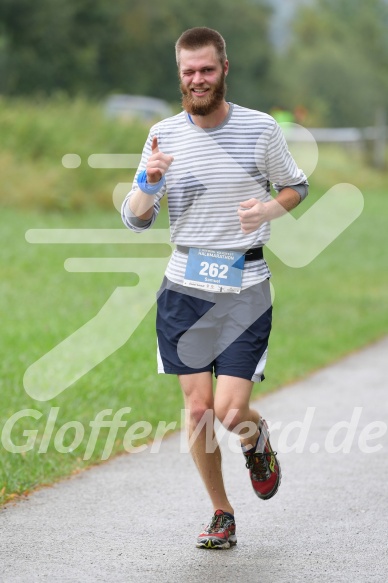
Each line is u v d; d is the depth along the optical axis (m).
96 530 12.86
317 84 163.38
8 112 57.19
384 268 43.66
